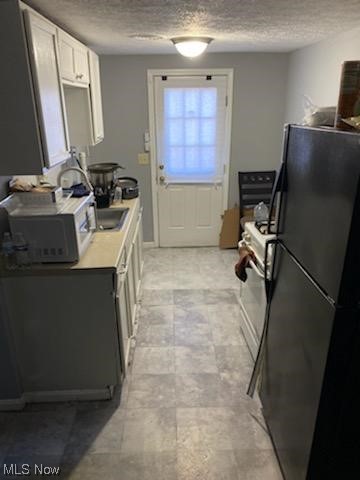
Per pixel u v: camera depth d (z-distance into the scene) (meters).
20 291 2.01
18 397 2.19
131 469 1.84
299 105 3.81
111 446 1.96
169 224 4.72
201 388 2.37
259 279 2.37
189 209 4.66
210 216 4.70
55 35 1.89
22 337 2.10
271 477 1.79
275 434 1.87
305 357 1.44
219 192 4.59
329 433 1.33
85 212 2.25
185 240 4.81
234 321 3.12
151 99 4.19
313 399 1.36
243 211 4.46
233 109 4.27
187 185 4.54
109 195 3.16
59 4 1.74
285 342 1.69
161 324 3.08
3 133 1.68
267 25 2.37
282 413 1.75
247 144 4.41
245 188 4.44
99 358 2.18
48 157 1.76
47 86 1.77
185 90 4.18
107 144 4.36
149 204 4.61
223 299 3.49
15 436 2.03
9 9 1.50
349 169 1.09
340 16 2.10
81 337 2.12
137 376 2.48
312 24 2.36
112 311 2.08
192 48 2.93
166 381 2.44
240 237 4.61
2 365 2.10
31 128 1.67
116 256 2.12
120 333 2.16
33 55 1.59
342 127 1.30
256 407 2.21
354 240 1.10
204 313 3.25
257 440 1.99
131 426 2.09
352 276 1.14
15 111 1.65
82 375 2.22
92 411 2.20
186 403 2.25
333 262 1.19
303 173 1.45
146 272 4.09
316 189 1.32
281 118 4.33
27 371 2.19
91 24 2.22
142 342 2.84
